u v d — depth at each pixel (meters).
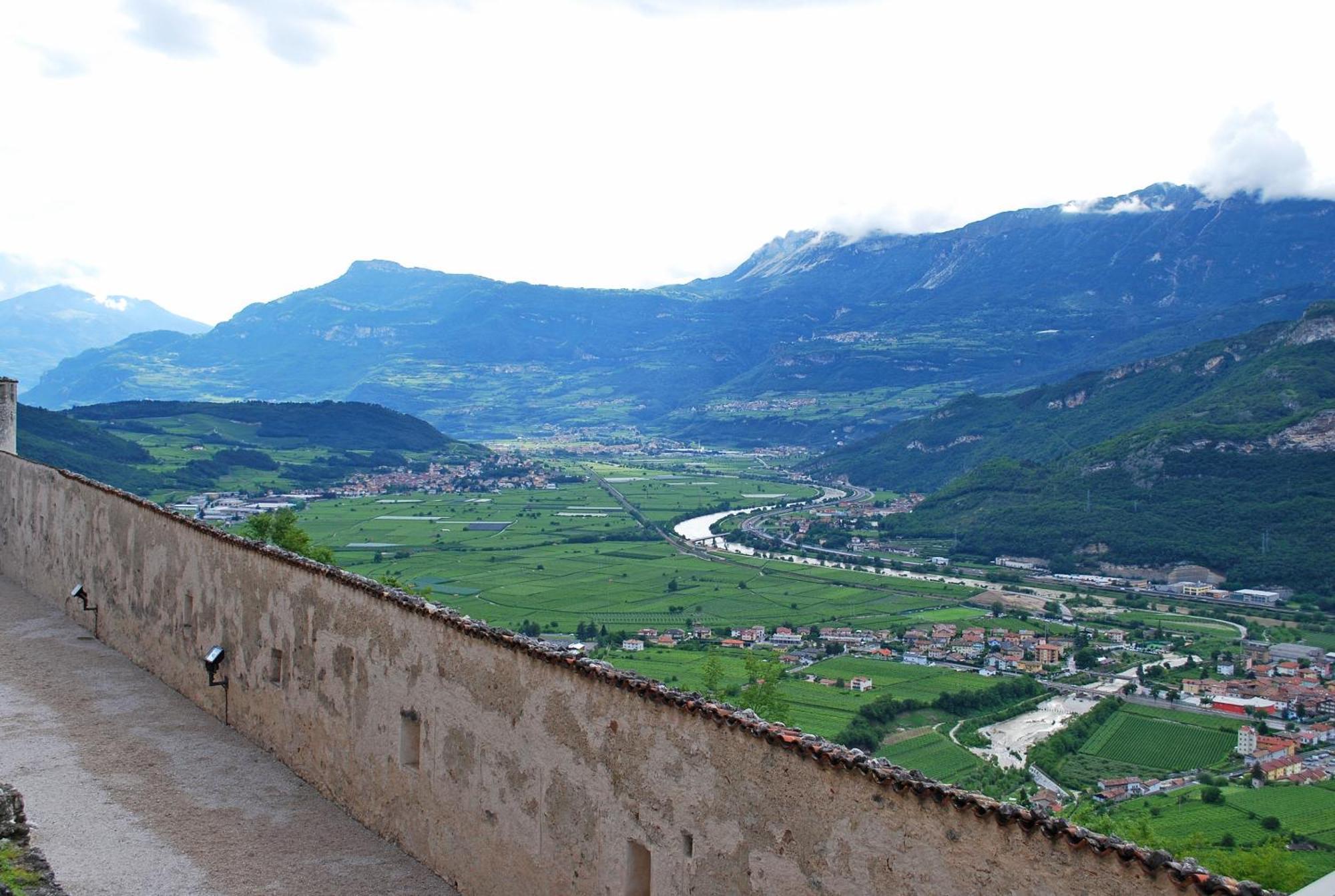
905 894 9.41
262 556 19.58
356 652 16.94
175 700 21.88
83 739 19.25
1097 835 8.57
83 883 13.84
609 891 12.36
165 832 15.66
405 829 15.75
